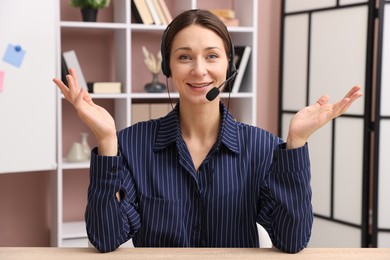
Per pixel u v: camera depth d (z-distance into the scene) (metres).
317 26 3.39
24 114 2.81
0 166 2.79
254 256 1.29
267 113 3.82
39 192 3.35
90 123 1.29
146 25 3.14
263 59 3.79
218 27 1.39
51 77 2.86
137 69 3.47
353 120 3.21
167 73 1.48
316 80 3.42
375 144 3.08
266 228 1.44
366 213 3.16
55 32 2.88
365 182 3.14
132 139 1.51
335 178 3.33
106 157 1.29
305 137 1.33
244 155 1.49
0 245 3.31
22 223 3.34
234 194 1.47
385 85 3.07
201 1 3.58
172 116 1.49
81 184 3.44
